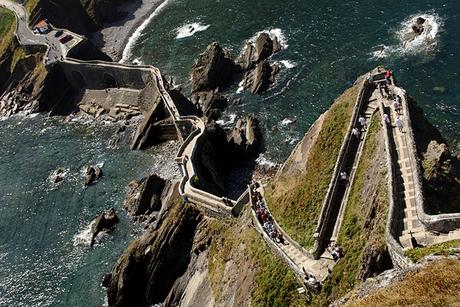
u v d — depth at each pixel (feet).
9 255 341.00
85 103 470.39
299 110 377.50
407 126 193.06
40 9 553.64
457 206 168.04
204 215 295.89
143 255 295.28
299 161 247.29
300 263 188.24
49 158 420.77
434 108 332.39
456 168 180.04
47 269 324.80
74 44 493.36
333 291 164.96
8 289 317.42
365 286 133.18
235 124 384.88
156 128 402.31
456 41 377.09
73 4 576.61
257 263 214.07
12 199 386.93
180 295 278.26
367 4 451.12
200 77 424.46
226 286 230.48
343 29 431.84
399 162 181.37
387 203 163.53
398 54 383.65
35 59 507.71
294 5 488.85
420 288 116.16
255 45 445.78
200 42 494.18
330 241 185.78
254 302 196.34
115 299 292.81
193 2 566.36
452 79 348.79
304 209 214.90
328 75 393.91
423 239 142.82
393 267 142.72
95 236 335.47
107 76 466.70
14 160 428.97
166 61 485.56
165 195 342.64
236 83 424.05
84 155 413.59
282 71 412.16
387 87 224.74
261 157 356.18
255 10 506.48
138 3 601.21
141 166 386.32
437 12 410.52
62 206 369.30
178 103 399.85
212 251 269.44
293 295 184.75
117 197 363.76
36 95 482.28
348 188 199.93
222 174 353.10
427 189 168.04
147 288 293.84
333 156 219.00
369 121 218.59
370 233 164.96
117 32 556.10
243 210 268.41
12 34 538.88
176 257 294.46
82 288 307.78
